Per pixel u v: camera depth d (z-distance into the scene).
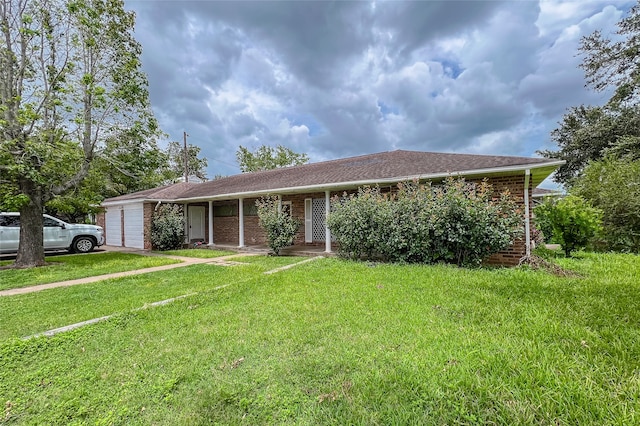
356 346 3.12
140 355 3.18
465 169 7.81
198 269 8.46
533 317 3.68
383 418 2.09
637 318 3.57
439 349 2.96
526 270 6.48
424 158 10.55
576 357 2.71
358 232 8.48
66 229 13.01
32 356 3.22
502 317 3.72
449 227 7.18
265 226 10.96
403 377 2.51
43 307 5.05
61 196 11.55
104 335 3.72
